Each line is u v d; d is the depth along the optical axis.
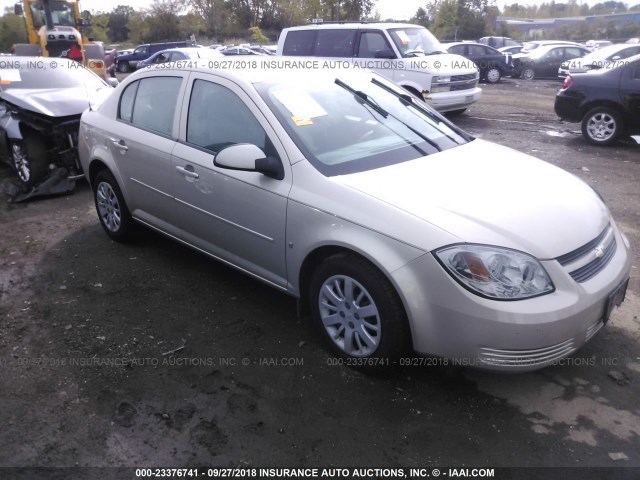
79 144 5.29
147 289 4.22
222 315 3.83
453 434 2.73
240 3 54.03
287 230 3.27
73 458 2.60
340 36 11.45
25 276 4.49
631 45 12.69
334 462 2.57
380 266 2.81
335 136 3.50
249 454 2.62
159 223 4.45
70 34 17.38
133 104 4.59
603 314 2.88
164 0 54.09
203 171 3.74
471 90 11.38
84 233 5.46
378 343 2.98
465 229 2.72
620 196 6.41
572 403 2.94
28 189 6.83
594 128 9.27
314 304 3.31
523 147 9.18
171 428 2.78
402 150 3.55
